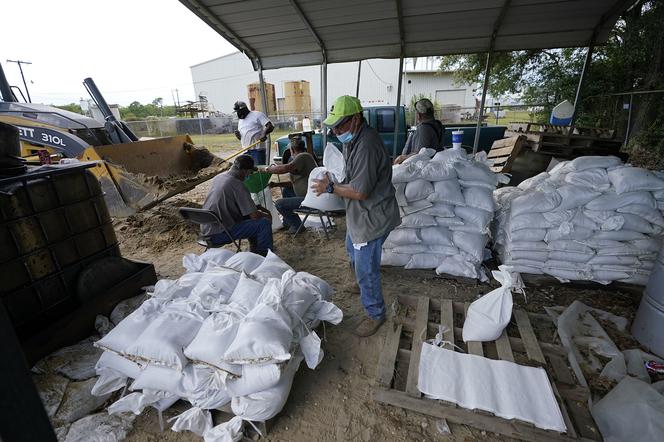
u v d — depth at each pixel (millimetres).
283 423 1712
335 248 3816
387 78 24750
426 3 4562
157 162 4711
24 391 614
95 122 4660
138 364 1736
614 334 2180
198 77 29031
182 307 1931
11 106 4188
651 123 7555
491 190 2744
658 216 2312
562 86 10422
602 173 2512
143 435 1668
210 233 3104
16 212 1998
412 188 2678
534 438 1504
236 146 13898
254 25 5145
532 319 2312
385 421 1691
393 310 2469
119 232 4473
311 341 1800
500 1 4500
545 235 2570
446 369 1880
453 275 2887
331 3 4535
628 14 8156
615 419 1516
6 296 1968
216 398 1667
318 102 27984
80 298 2332
